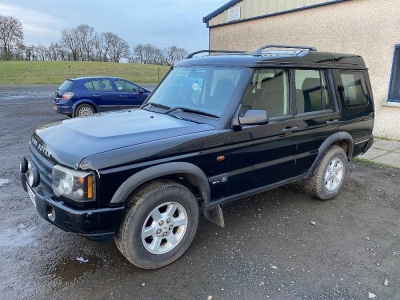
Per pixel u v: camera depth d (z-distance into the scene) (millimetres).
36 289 2729
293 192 4879
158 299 2645
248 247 3400
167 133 2963
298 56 3871
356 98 4699
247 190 3564
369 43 8328
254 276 2943
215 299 2654
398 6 7668
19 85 28672
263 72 3504
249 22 11766
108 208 2609
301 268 3062
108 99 11336
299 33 9977
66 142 2850
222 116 3221
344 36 8820
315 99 4098
